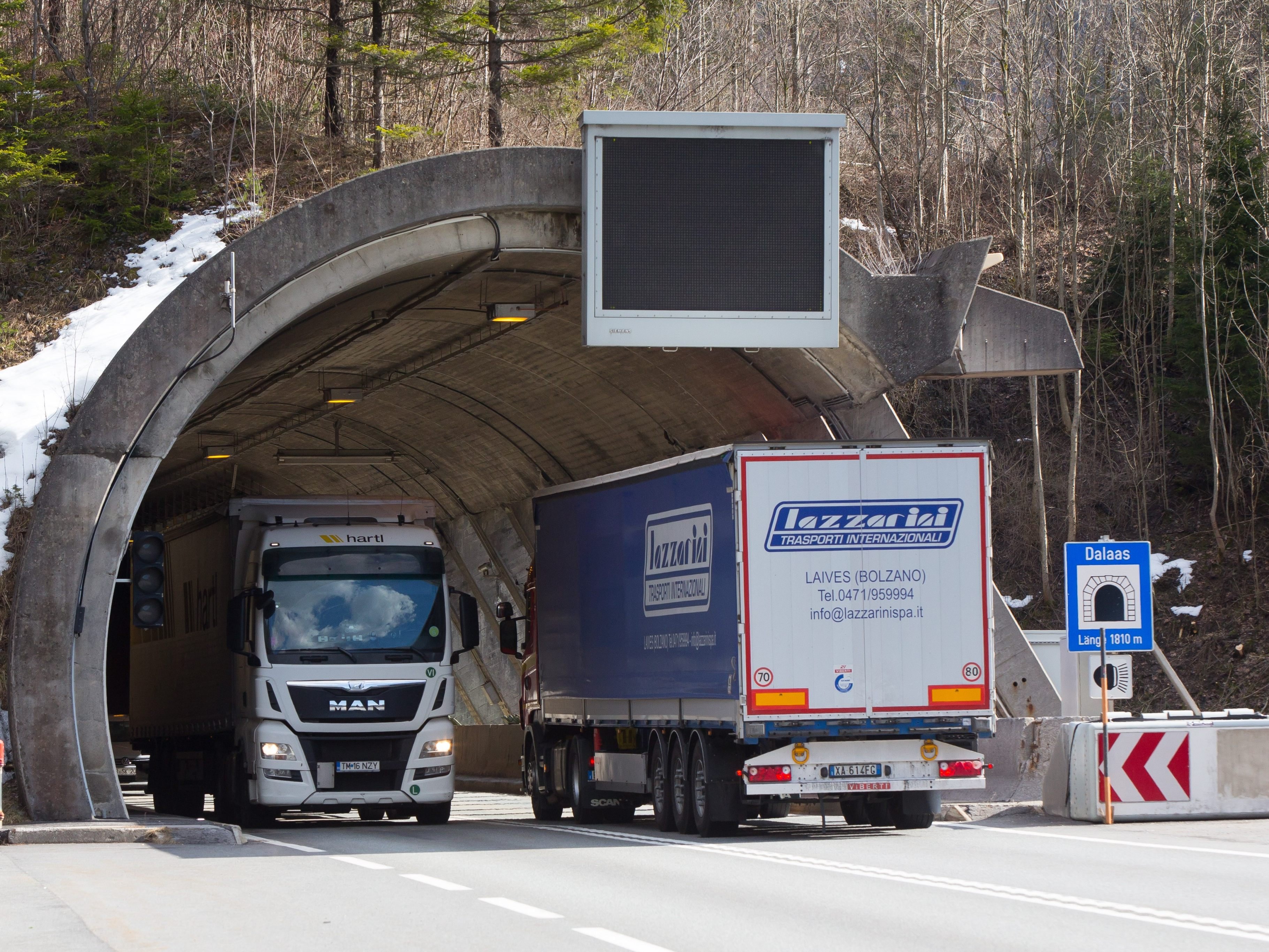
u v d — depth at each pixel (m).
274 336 75.00
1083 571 65.44
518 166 77.88
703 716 61.84
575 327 92.44
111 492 70.19
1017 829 61.41
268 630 75.88
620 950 29.95
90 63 128.12
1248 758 64.62
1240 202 169.88
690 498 63.78
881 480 60.09
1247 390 163.75
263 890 42.50
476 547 135.50
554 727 83.19
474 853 54.84
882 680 59.28
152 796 111.44
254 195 102.56
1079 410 166.00
